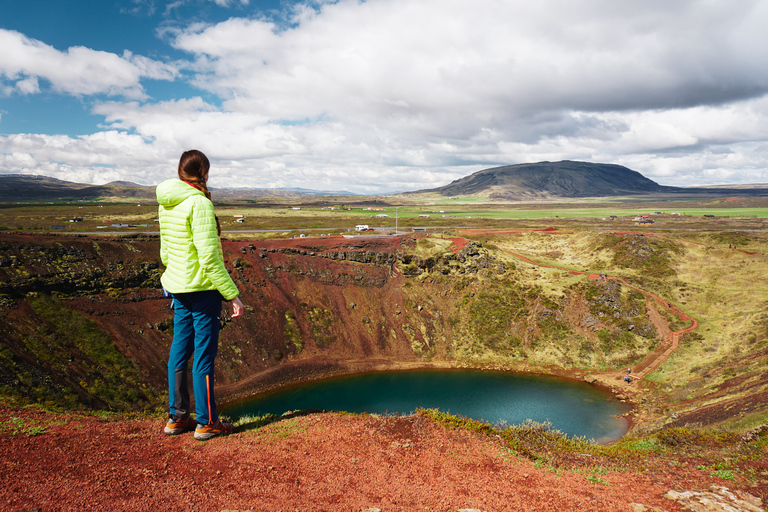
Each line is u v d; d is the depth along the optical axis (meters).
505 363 69.56
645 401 52.47
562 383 61.41
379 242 94.00
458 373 66.56
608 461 11.98
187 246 6.93
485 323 76.88
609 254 96.06
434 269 87.44
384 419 12.31
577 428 46.66
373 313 78.56
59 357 44.12
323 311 75.25
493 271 86.25
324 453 8.91
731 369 50.03
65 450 6.94
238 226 154.25
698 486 9.80
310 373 64.38
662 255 90.31
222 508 5.94
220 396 55.28
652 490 9.48
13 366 38.91
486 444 11.51
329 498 6.96
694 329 66.06
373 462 8.98
